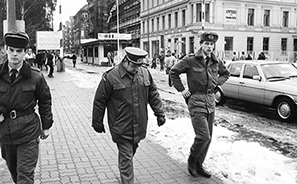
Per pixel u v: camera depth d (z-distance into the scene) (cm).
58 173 499
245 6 5144
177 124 776
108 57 4328
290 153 613
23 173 342
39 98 362
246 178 465
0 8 3409
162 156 579
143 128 400
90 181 468
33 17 4319
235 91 1119
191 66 462
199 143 455
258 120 944
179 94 1522
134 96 389
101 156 580
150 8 6638
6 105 338
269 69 1052
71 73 2977
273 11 5441
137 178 480
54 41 3173
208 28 4844
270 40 5459
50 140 686
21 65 343
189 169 488
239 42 5147
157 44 6312
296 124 898
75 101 1248
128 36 4700
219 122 899
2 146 357
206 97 461
